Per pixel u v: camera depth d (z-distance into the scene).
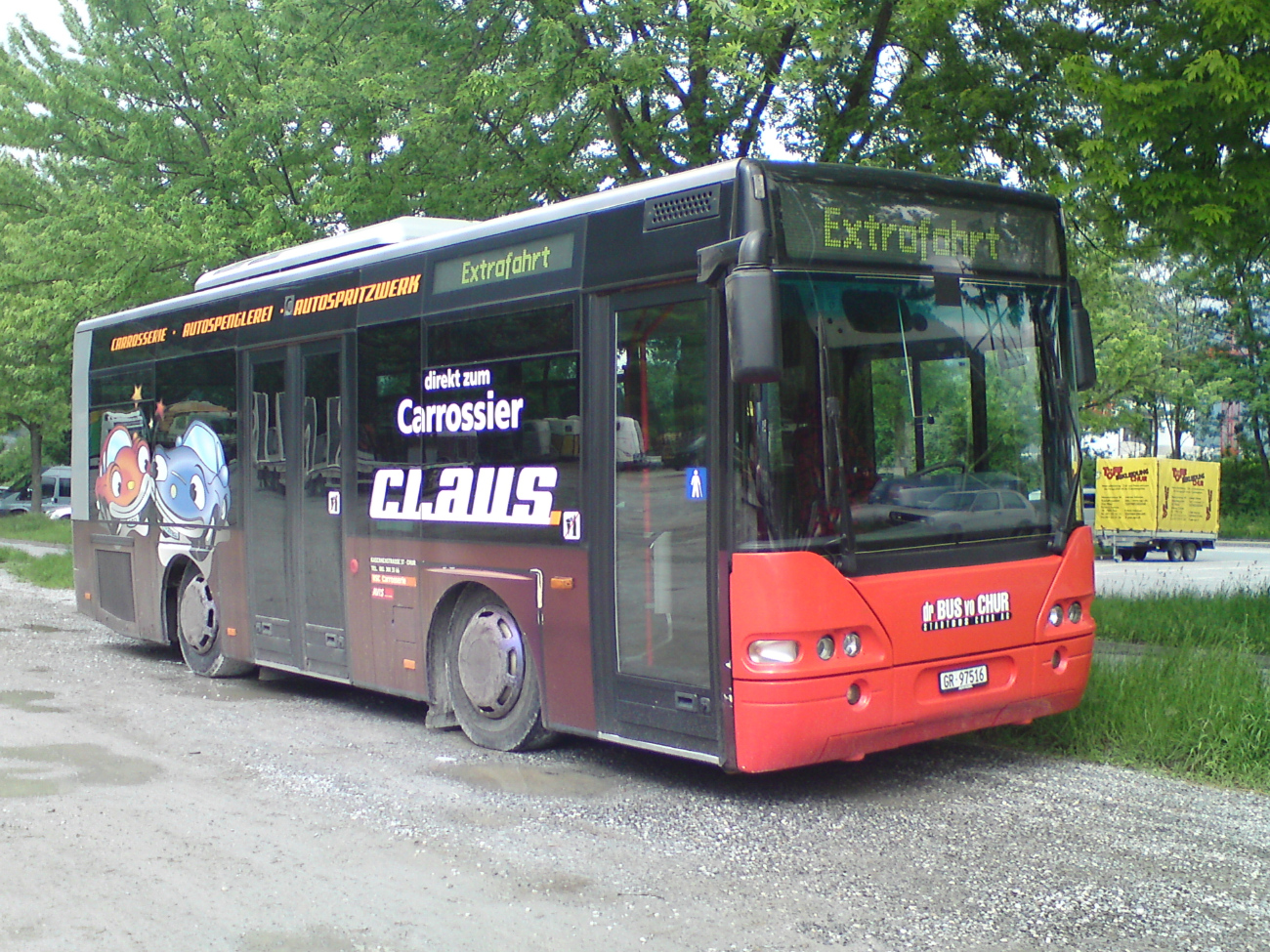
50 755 7.96
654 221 6.79
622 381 6.95
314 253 10.38
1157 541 33.59
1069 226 14.16
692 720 6.49
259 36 20.05
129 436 12.52
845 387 6.32
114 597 12.96
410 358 8.58
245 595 10.50
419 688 8.52
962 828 6.11
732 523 6.20
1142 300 44.78
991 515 6.84
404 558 8.59
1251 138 10.48
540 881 5.41
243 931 4.84
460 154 17.20
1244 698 7.51
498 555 7.78
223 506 10.80
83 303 20.23
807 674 6.09
